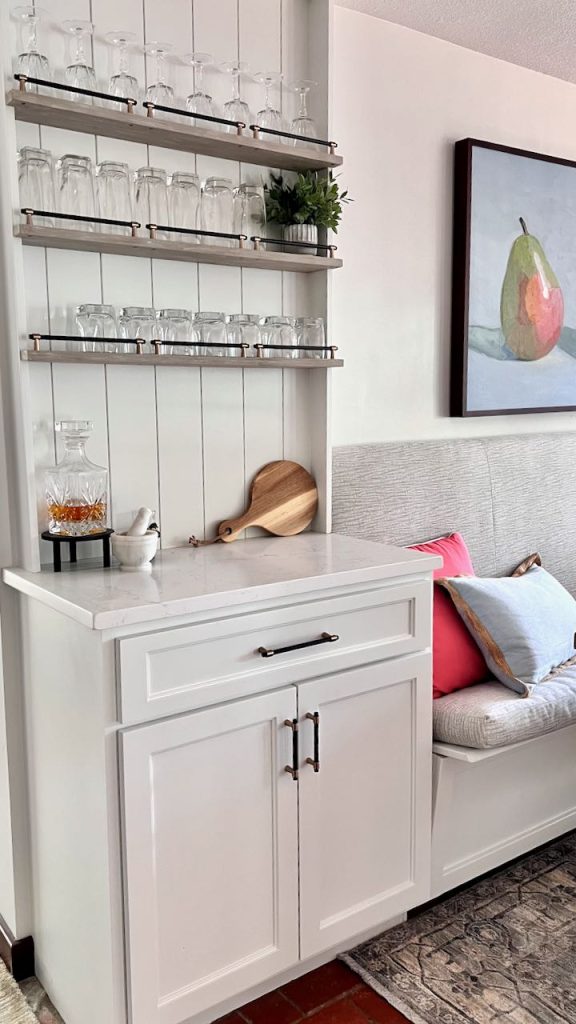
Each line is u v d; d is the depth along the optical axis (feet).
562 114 9.81
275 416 7.30
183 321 6.37
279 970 5.79
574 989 5.95
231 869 5.47
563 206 9.78
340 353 8.09
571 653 7.58
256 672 5.46
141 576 5.71
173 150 6.50
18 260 5.51
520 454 9.39
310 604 5.70
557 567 9.92
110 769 4.90
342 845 6.07
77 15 5.93
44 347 5.90
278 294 7.22
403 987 6.01
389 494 8.14
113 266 6.24
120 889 5.00
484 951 6.38
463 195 8.73
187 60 6.32
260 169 7.02
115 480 6.43
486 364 9.18
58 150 5.93
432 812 6.68
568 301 10.00
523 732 6.64
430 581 6.45
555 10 7.83
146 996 5.12
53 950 5.94
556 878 7.38
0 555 6.02
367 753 6.14
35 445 6.00
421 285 8.66
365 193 8.09
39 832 6.00
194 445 6.82
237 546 6.86
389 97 8.16
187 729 5.11
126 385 6.40
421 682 6.41
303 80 6.87
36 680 5.78
